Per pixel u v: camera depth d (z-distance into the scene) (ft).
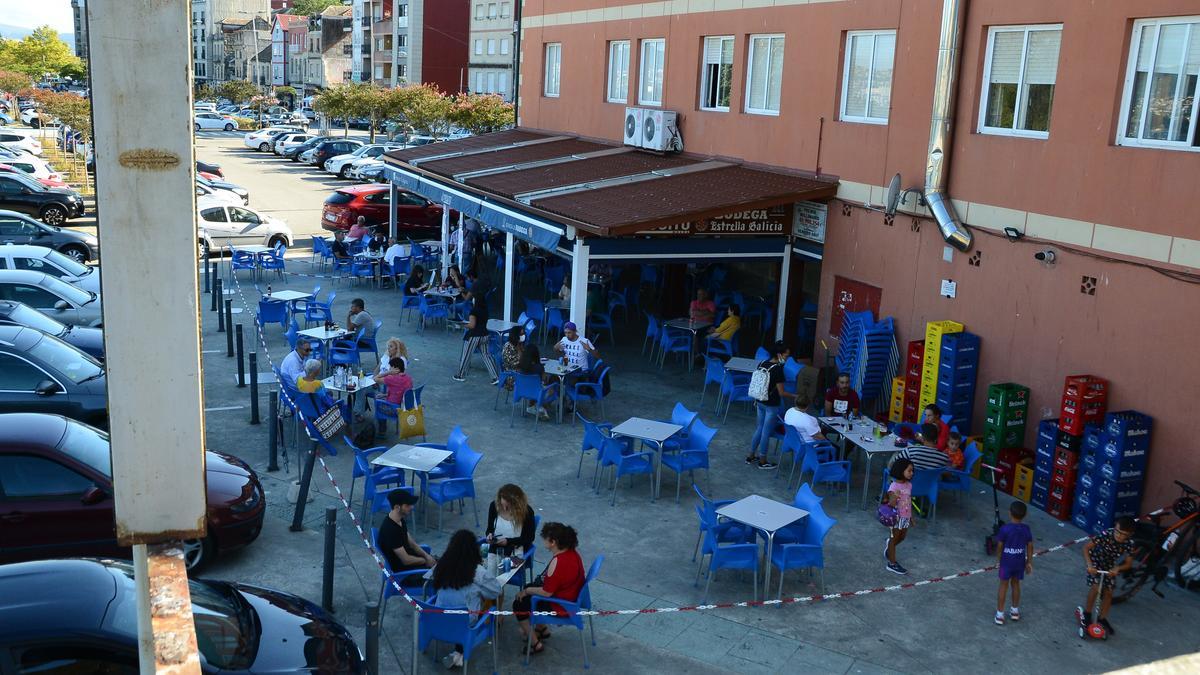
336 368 46.37
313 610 25.59
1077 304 41.04
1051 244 41.98
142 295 7.36
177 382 7.57
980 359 46.11
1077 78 40.52
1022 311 43.70
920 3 48.14
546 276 82.84
